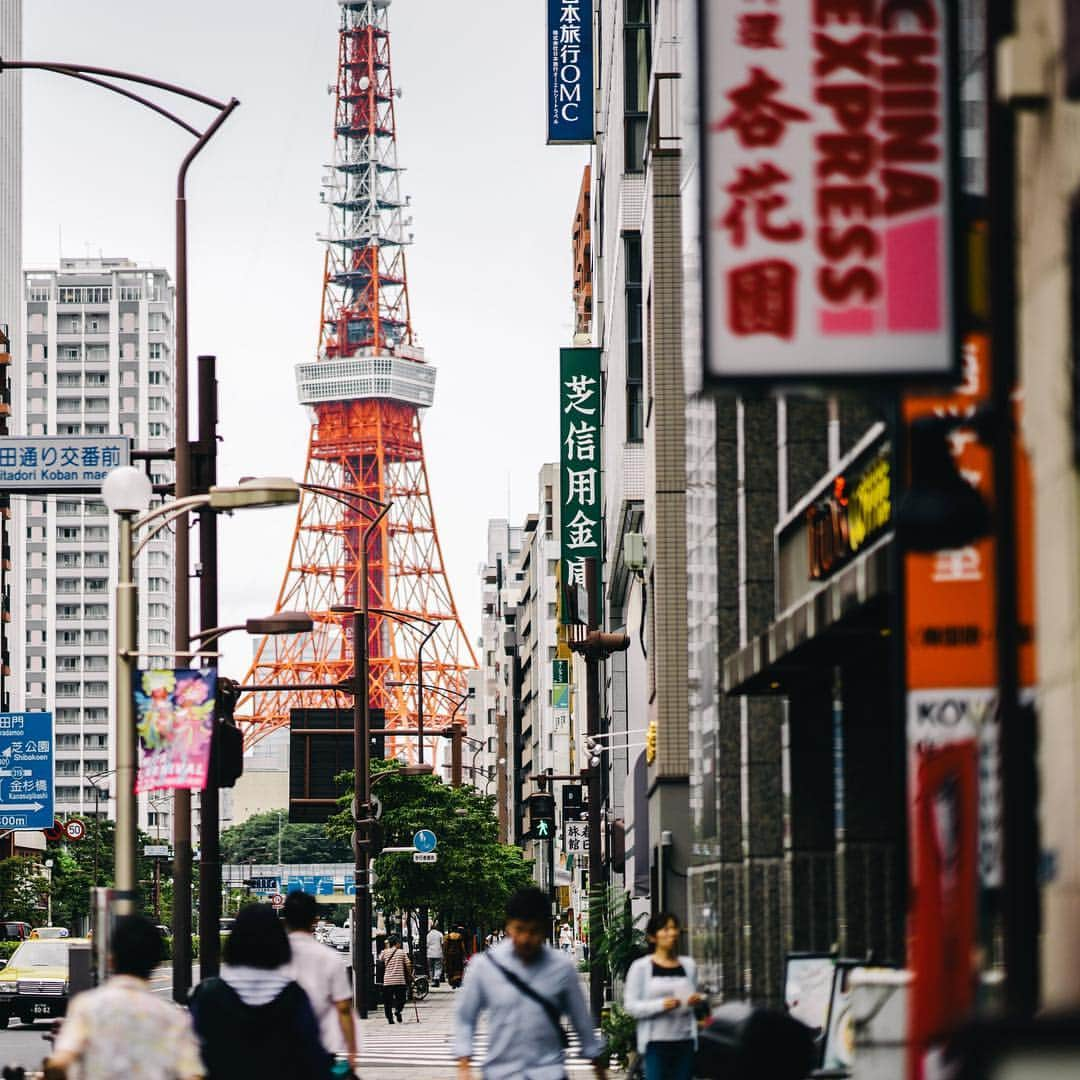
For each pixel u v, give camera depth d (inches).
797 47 607.2
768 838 1371.8
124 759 1184.8
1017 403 557.9
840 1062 977.5
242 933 775.7
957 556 657.6
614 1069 1656.0
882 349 598.9
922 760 652.1
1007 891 460.8
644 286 2301.9
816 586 1130.0
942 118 605.0
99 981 1024.9
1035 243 541.6
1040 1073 355.9
